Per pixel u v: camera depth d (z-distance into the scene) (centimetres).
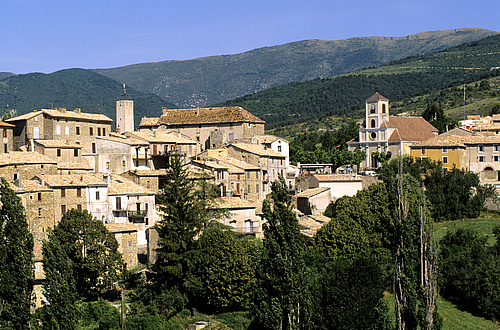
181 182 10831
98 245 9569
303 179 15550
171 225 10162
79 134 14062
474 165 16725
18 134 13675
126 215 11550
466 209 13775
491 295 9894
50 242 8481
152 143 14438
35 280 8925
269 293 8900
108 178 11781
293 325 8594
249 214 11806
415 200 8900
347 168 18612
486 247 11412
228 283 9712
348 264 9669
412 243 8319
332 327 8812
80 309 8712
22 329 8231
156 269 10031
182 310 9656
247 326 9238
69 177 11088
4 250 8462
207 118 17950
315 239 11262
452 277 10538
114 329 8625
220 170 13250
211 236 10181
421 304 8031
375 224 11300
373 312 8838
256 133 18225
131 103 18475
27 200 10106
